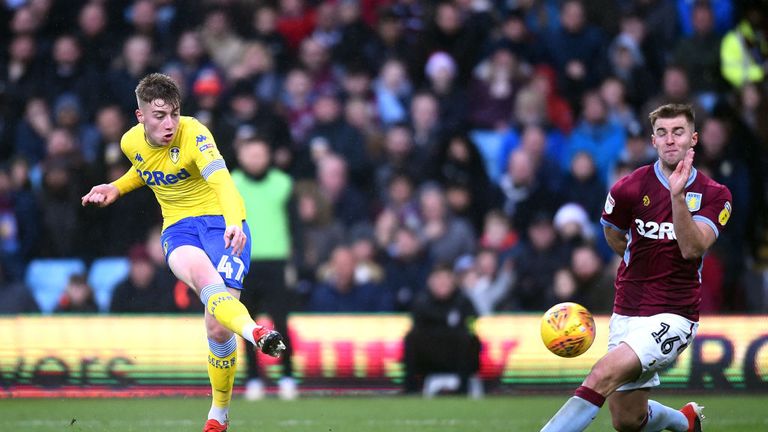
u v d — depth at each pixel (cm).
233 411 2877
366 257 3844
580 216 3819
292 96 4516
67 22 4794
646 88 4588
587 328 1855
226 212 1952
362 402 3112
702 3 4666
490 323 3409
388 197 4206
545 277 3744
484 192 4184
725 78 4638
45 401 3145
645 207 1847
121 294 3662
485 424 2605
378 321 3406
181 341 3356
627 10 4844
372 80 4656
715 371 3253
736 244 4028
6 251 4084
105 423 2614
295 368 3356
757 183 4156
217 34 4597
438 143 4278
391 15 4722
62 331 3353
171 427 2525
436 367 3388
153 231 3725
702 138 4131
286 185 3388
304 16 4775
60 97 4538
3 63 4728
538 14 4806
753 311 3875
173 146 2058
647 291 1855
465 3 4784
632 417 1903
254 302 3366
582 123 4356
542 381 3375
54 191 4125
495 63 4512
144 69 4506
